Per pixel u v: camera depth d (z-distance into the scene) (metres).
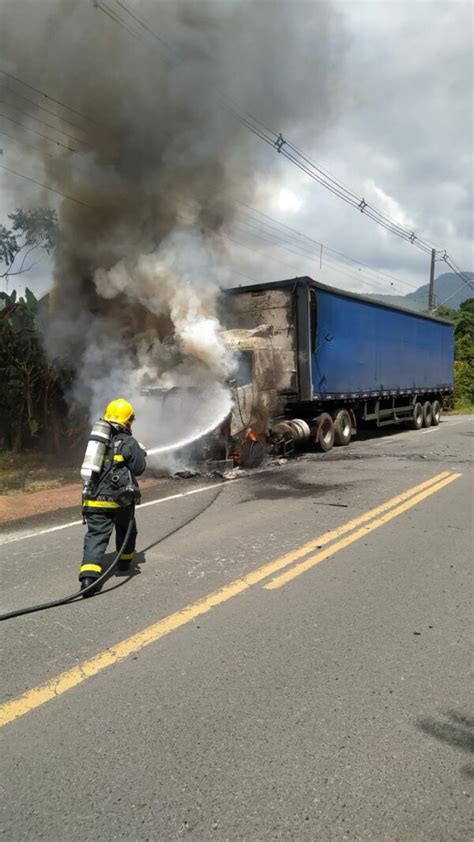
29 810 2.30
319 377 12.70
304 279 12.12
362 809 2.29
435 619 4.10
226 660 3.50
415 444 14.97
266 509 7.55
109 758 2.61
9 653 3.63
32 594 4.67
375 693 3.13
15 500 8.40
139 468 4.82
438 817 2.25
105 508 4.71
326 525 6.68
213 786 2.42
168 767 2.55
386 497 8.18
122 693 3.15
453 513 7.22
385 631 3.90
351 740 2.73
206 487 9.20
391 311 16.56
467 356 48.47
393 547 5.82
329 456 12.73
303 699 3.08
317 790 2.40
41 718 2.93
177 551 5.73
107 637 3.83
